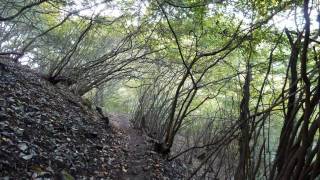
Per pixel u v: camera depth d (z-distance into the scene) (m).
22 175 4.75
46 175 5.07
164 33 12.26
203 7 9.58
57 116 8.31
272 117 12.92
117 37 16.84
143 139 11.56
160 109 13.41
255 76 9.61
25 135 5.98
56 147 6.33
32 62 18.34
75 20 15.48
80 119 9.57
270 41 8.44
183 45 12.71
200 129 15.65
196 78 13.55
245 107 5.16
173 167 9.62
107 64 14.19
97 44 16.45
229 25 9.81
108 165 7.23
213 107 16.66
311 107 3.91
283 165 4.18
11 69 10.44
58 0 10.58
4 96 7.35
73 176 5.72
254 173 4.79
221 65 12.58
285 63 9.06
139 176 7.58
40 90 9.94
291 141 4.20
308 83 3.96
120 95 26.73
